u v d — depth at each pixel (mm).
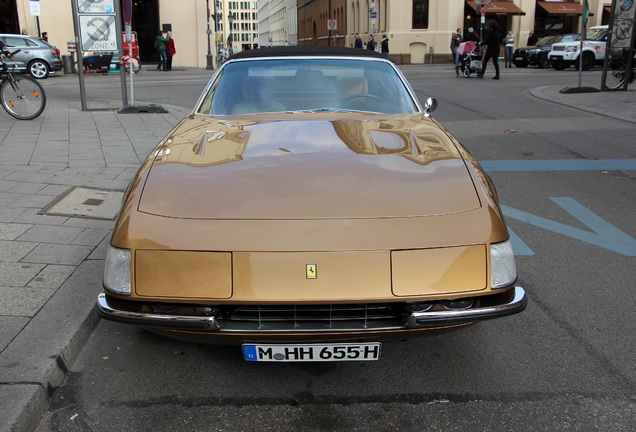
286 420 2584
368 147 3082
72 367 2980
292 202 2547
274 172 2764
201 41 30531
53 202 5352
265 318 2418
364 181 2693
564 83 17641
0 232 4547
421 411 2643
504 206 5770
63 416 2598
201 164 2881
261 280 2357
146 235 2457
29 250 4203
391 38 35312
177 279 2389
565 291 3861
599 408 2641
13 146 7809
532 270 4207
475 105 12773
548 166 7379
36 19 26344
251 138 3244
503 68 27500
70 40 28891
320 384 2869
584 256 4473
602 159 7695
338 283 2355
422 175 2773
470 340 3273
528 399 2719
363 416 2611
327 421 2578
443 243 2438
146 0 32156
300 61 4410
